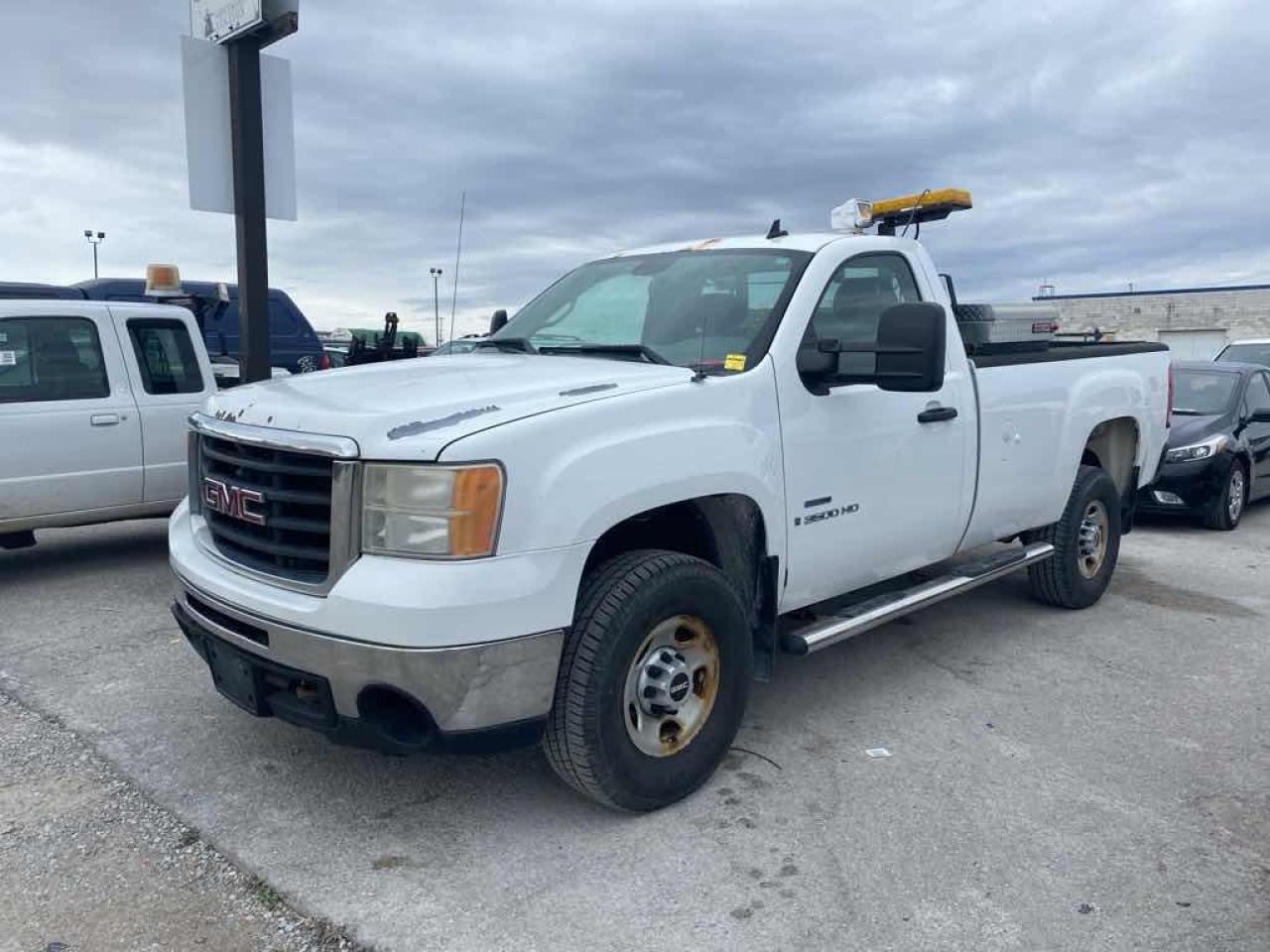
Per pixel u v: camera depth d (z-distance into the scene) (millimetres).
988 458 5031
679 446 3432
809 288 4141
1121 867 3213
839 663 5184
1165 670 5148
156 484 7148
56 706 4453
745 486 3670
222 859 3203
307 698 3193
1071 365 5797
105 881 3070
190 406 7285
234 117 7559
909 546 4637
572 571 3105
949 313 4887
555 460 3096
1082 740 4238
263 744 4059
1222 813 3588
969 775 3869
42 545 7840
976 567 5207
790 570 3977
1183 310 38219
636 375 3656
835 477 4125
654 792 3443
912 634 5711
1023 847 3330
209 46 7496
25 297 10438
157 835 3344
